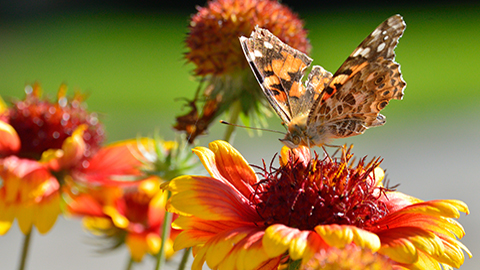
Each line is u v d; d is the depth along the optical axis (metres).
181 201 0.39
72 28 3.04
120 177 0.45
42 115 0.47
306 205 0.40
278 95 0.42
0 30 2.94
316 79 0.43
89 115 0.48
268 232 0.38
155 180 0.47
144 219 0.49
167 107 1.71
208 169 0.40
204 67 0.45
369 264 0.38
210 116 0.45
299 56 0.42
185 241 0.40
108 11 3.33
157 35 2.95
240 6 0.45
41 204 0.45
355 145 1.27
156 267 0.42
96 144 0.48
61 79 2.09
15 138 0.46
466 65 2.22
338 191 0.40
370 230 0.40
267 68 0.42
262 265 0.39
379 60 0.42
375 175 0.42
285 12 0.46
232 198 0.40
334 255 0.38
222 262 0.38
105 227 0.48
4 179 0.46
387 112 1.60
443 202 0.39
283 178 0.40
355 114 0.42
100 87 1.98
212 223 0.40
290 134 0.42
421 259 0.40
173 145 0.44
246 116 0.45
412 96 1.79
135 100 1.79
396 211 0.40
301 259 0.39
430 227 0.39
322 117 0.42
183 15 3.31
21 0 3.16
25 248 0.45
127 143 0.48
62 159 0.46
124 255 0.88
